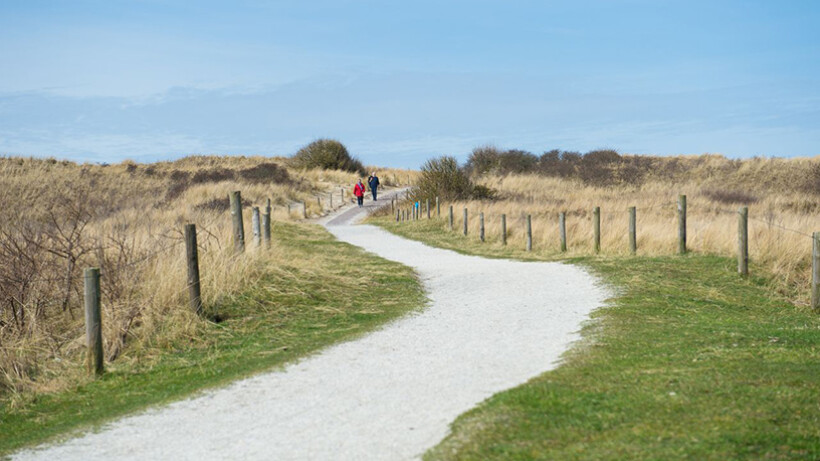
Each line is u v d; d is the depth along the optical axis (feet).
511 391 19.98
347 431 18.28
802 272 43.88
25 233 39.93
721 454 14.29
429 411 19.43
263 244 47.42
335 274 47.34
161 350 31.42
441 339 30.60
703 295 40.16
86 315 28.25
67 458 18.35
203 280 38.14
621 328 30.50
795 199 102.94
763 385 19.56
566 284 45.21
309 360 27.63
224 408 21.71
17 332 33.04
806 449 14.44
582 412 17.65
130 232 44.47
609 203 98.58
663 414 17.17
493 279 49.42
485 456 15.07
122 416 22.11
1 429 22.95
